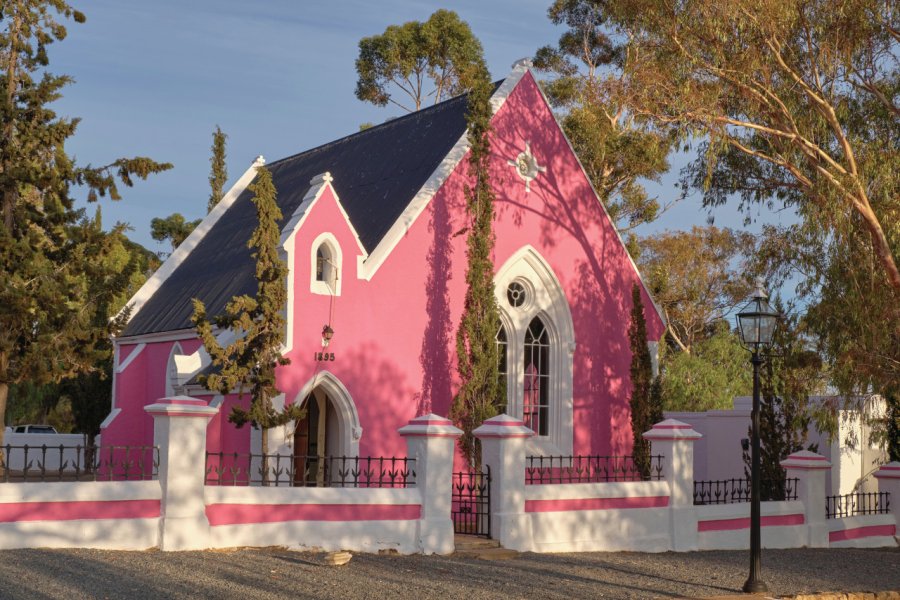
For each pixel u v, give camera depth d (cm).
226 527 1540
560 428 2620
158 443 1512
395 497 1688
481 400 2314
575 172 2741
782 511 2223
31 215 2052
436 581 1385
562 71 4619
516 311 2575
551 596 1331
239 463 2167
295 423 2130
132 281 4153
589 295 2712
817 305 2439
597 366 2705
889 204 2314
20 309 1917
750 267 2661
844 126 2530
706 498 2798
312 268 2198
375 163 2830
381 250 2325
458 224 2478
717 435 3012
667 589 1465
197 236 3291
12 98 2064
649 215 4381
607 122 2661
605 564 1686
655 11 2305
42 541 1389
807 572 1758
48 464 3519
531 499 1852
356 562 1507
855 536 2370
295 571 1366
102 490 1442
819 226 2366
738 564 1805
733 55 2331
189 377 2300
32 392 4094
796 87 2423
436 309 2414
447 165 2467
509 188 2584
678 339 5397
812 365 2506
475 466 2269
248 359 1938
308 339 2177
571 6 4541
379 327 2305
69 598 1090
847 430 2803
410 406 2342
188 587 1191
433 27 5281
